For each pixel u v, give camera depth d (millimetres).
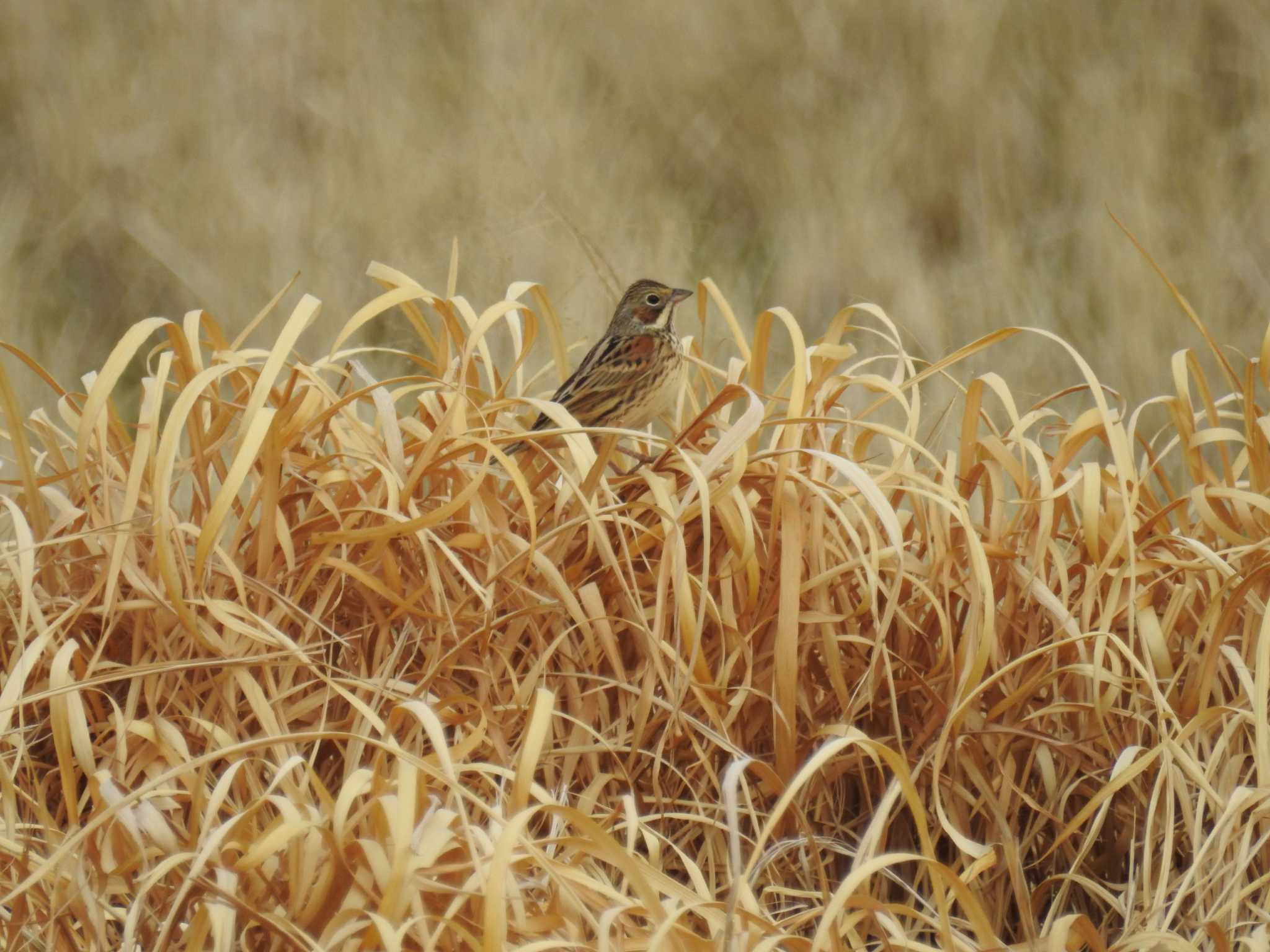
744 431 7945
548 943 6246
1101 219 19891
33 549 7770
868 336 18359
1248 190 20875
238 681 8031
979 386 9289
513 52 23562
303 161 21969
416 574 8859
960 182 22234
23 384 17062
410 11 25141
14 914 7113
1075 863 7645
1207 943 7582
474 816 7383
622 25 24719
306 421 8797
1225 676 8680
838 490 8953
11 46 24031
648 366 10875
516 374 10305
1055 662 8648
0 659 8633
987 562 8133
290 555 8461
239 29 23953
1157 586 9078
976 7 23719
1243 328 17969
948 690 8391
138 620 8195
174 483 9836
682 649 8070
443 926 6398
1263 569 8195
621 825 7660
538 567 8164
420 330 10266
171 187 21484
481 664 8641
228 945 6133
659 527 8648
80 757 7160
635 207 20500
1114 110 21797
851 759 8492
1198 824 7688
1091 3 23656
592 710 8547
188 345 8891
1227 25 24016
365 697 8359
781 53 24359
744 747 8648
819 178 21859
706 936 7504
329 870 6473
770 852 7129
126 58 23875
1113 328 17719
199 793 6887
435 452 8594
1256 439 9102
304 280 19078
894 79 23781
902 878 8523
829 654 8328
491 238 18406
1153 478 14344
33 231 21188
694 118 23688
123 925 7207
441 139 21609
